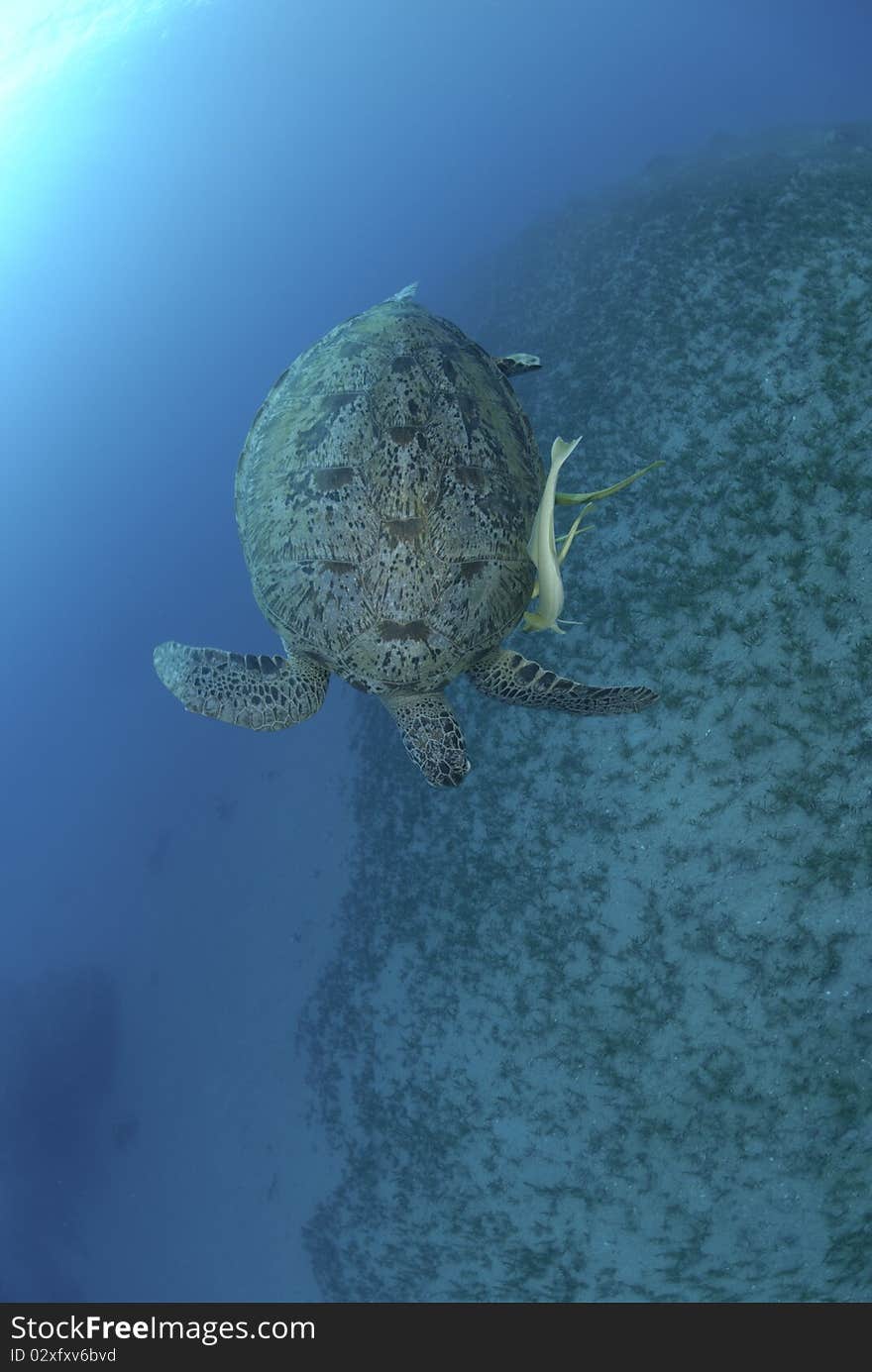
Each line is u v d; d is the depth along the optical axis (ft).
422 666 11.53
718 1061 30.78
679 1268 30.32
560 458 11.57
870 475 33.27
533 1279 33.04
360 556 11.25
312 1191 41.83
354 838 46.88
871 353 36.78
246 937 51.62
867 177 47.67
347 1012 42.63
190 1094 50.65
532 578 12.10
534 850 36.70
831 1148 28.55
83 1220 53.47
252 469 12.70
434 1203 36.22
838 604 32.12
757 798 31.91
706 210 52.70
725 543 35.68
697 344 43.47
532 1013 34.96
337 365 12.23
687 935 32.27
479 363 12.77
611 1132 32.22
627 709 13.26
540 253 67.51
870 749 30.14
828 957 29.63
